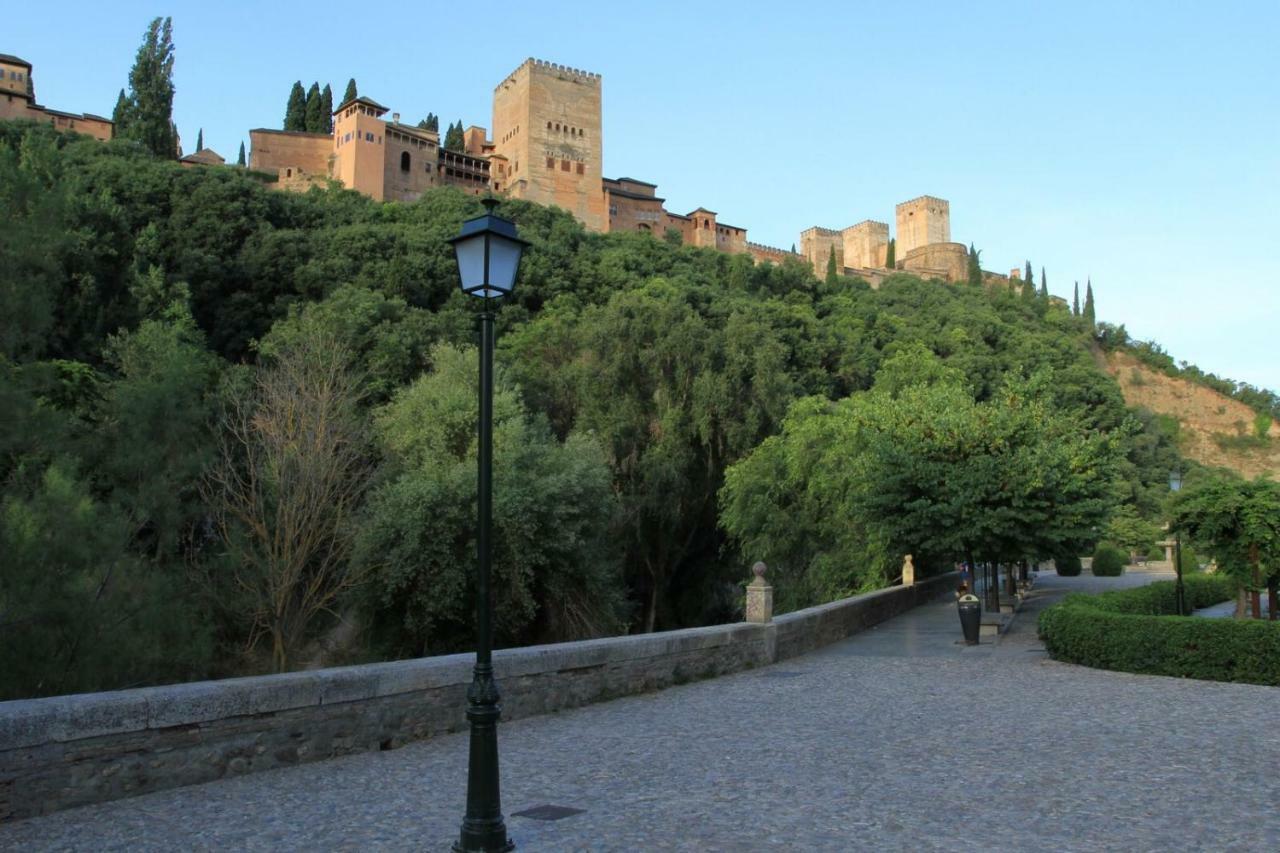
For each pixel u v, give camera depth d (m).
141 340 20.86
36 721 7.00
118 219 52.22
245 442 23.95
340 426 25.38
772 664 16.22
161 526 15.25
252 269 57.50
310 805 7.24
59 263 12.53
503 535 24.84
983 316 101.88
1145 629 14.29
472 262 6.90
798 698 12.40
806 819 6.58
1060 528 19.73
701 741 9.54
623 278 69.50
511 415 30.50
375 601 24.81
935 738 9.47
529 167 111.62
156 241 54.34
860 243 161.00
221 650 21.50
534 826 6.50
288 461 23.77
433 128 128.00
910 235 167.00
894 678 14.25
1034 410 22.97
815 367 61.25
